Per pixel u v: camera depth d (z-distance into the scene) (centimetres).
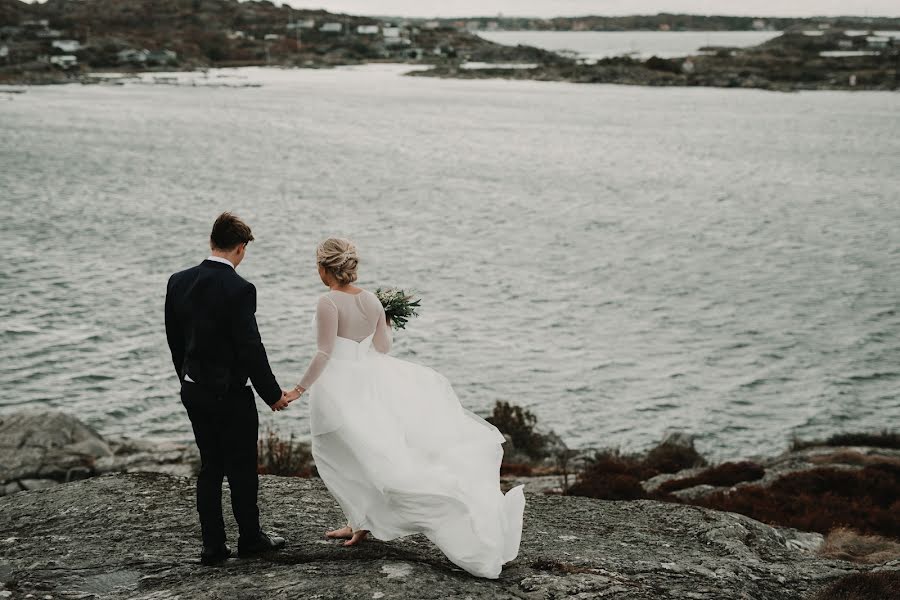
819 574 551
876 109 16975
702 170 8712
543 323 3428
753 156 9919
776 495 1023
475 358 2978
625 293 3925
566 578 462
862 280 4188
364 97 19600
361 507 476
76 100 16938
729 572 527
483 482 477
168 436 2294
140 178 7300
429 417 492
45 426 1725
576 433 2389
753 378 2856
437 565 483
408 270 4241
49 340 3005
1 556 509
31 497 644
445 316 3469
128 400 2527
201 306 446
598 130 13100
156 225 5178
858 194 7044
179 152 9381
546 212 6144
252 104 16988
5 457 1627
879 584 506
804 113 16112
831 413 2567
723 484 1201
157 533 554
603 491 1010
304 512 612
